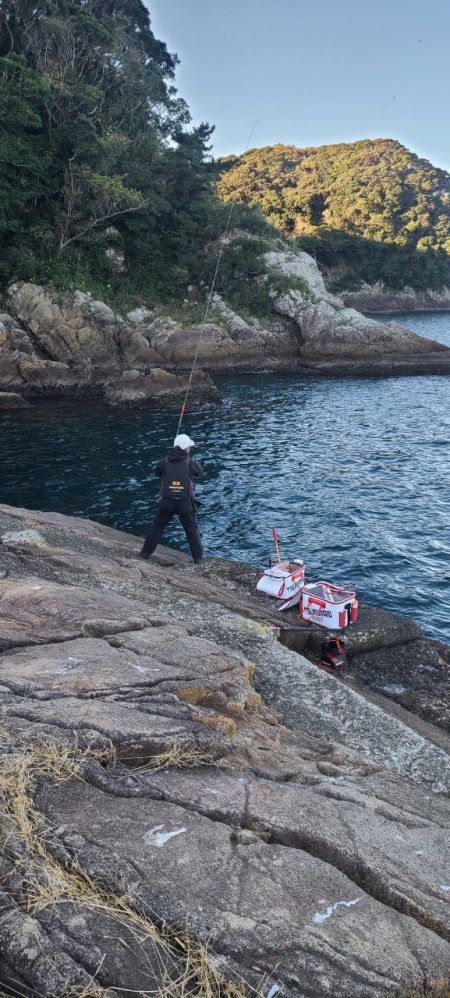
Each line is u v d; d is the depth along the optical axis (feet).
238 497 52.16
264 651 20.77
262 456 66.23
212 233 158.61
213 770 11.89
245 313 146.10
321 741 15.81
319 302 147.43
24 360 103.65
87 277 128.98
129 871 8.41
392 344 140.77
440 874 10.58
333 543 42.14
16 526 29.68
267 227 175.42
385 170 402.31
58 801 9.62
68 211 126.93
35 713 11.63
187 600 24.30
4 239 120.98
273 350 141.90
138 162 154.30
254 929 7.92
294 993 7.30
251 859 9.26
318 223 390.63
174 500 30.78
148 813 9.81
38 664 14.39
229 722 13.38
